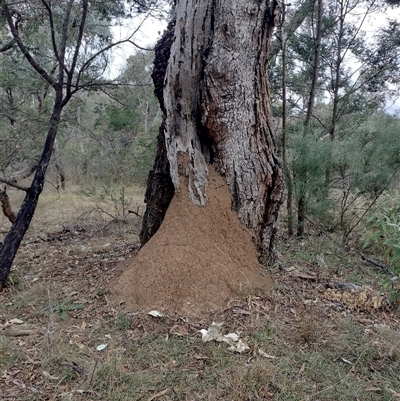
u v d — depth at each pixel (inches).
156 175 166.6
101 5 207.2
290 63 319.0
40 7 202.1
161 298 130.0
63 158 390.9
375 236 100.8
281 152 271.7
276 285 148.9
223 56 142.1
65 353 108.6
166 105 151.3
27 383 99.0
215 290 132.9
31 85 219.8
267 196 159.3
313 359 106.2
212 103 145.8
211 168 153.9
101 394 93.1
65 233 298.2
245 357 106.8
